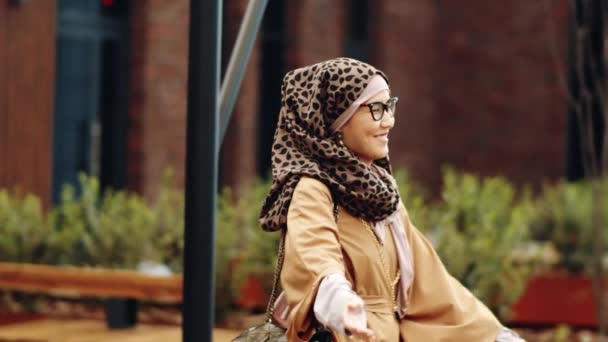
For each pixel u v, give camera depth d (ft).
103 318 40.93
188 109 14.20
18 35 47.80
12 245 40.27
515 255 39.04
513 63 65.98
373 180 13.96
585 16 38.83
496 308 36.06
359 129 14.14
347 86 14.02
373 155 14.26
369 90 14.08
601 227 38.06
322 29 60.59
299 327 13.05
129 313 38.37
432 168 67.51
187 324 14.16
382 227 14.30
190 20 14.20
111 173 53.52
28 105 48.14
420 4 66.59
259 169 60.23
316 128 14.10
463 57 67.51
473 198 38.58
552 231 42.91
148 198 52.85
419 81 66.64
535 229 43.24
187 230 14.17
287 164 14.08
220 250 38.27
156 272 37.42
